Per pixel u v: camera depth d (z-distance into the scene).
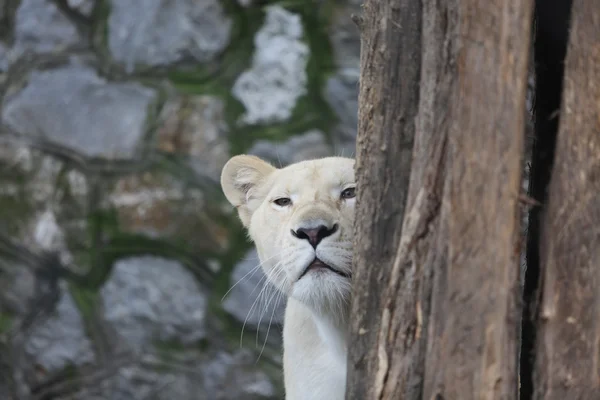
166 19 10.93
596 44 4.27
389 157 4.56
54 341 10.98
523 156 4.18
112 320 10.89
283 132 10.73
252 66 10.84
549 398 4.32
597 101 4.27
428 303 4.34
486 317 4.18
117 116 10.93
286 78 10.77
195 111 10.80
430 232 4.34
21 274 11.00
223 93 10.85
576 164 4.29
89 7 11.06
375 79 4.60
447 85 4.28
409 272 4.41
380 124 4.58
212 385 10.72
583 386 4.29
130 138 10.87
